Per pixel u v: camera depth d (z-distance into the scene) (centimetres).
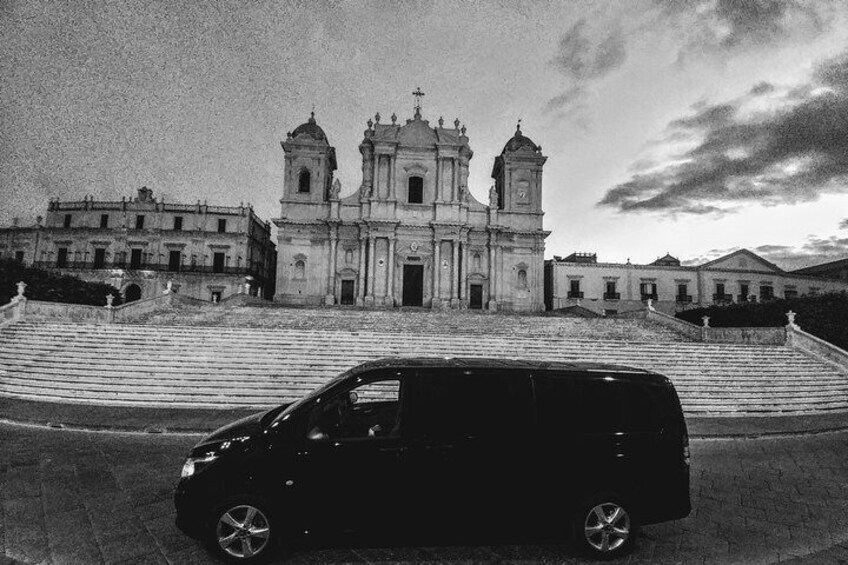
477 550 491
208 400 1245
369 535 468
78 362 1432
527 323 2577
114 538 494
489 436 484
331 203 3916
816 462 862
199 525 455
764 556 493
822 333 2172
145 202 4441
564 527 486
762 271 4525
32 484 638
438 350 1788
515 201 4106
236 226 4512
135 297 4269
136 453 800
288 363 1527
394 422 496
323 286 3881
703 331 2297
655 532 550
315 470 464
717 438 1045
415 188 4047
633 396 520
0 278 2189
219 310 2466
